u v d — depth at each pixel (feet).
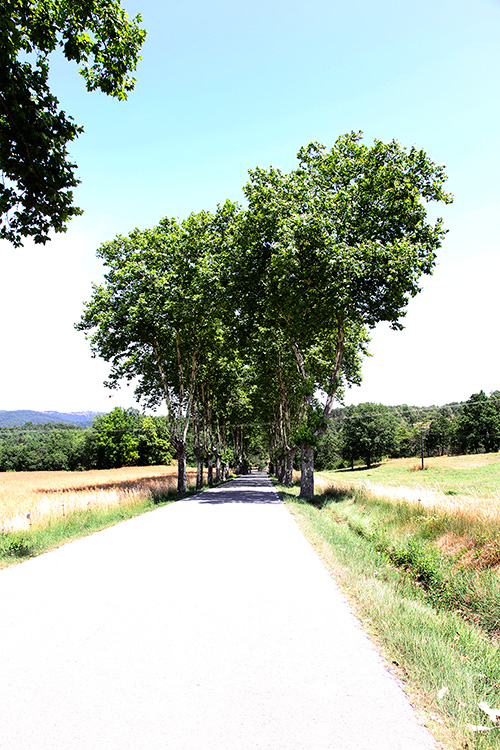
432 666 12.37
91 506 51.52
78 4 23.27
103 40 25.08
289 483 116.57
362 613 16.98
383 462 304.71
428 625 15.92
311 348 96.63
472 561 25.50
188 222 80.12
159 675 12.03
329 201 65.46
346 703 10.55
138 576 22.43
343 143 70.69
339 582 21.27
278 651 13.56
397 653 13.34
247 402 151.33
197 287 77.46
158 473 214.28
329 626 15.64
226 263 77.00
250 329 85.76
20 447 333.21
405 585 22.45
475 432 272.92
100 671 12.29
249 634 14.90
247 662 12.80
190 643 14.17
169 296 77.25
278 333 88.48
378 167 66.64
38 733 9.40
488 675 12.61
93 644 14.14
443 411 447.01
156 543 31.37
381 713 10.11
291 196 69.77
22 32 23.52
